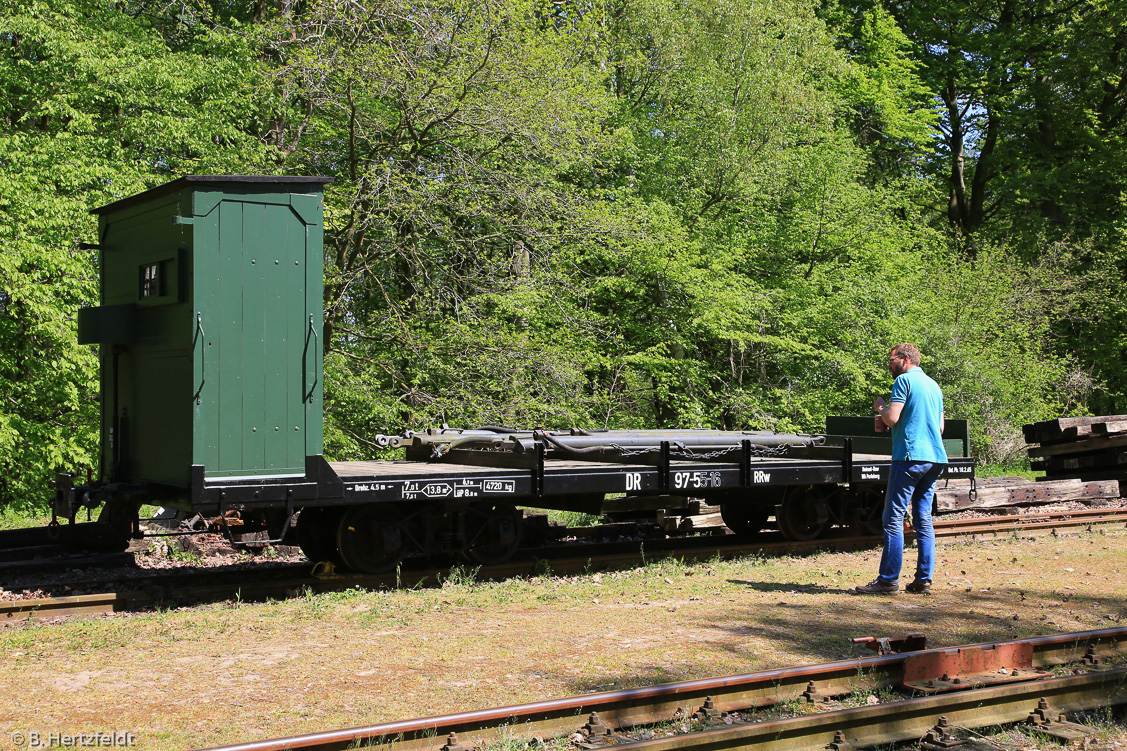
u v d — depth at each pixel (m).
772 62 19.52
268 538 8.33
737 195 20.14
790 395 20.05
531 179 16.64
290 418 6.54
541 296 16.66
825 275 20.66
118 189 13.52
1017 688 4.46
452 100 14.75
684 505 9.79
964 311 21.81
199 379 6.19
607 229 16.92
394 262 16.98
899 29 26.44
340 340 16.84
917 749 4.05
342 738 3.54
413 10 14.50
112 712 4.21
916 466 7.12
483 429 9.39
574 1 18.16
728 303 18.30
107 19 16.12
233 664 5.00
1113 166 28.38
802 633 5.82
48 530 7.81
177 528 8.80
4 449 13.16
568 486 7.66
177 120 13.99
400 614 6.27
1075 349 27.66
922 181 28.17
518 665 5.02
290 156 15.94
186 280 6.29
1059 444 14.33
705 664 5.07
